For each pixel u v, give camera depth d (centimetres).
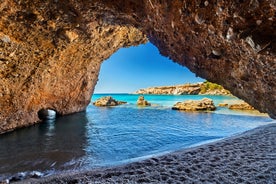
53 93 1725
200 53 389
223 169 685
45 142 1106
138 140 1196
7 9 586
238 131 1482
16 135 1251
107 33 1291
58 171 702
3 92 1119
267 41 226
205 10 282
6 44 838
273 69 272
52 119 1941
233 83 385
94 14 575
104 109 3153
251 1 214
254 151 881
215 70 395
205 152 871
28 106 1473
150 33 522
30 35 775
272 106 361
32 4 559
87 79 2138
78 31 778
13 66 1035
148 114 2502
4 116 1227
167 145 1107
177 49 455
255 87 348
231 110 2894
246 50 272
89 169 709
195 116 2297
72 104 2209
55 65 1374
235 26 255
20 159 825
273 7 200
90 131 1445
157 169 688
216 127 1636
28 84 1278
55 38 827
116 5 490
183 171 670
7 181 616
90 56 1622
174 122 1872
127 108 3359
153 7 389
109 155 905
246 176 632
